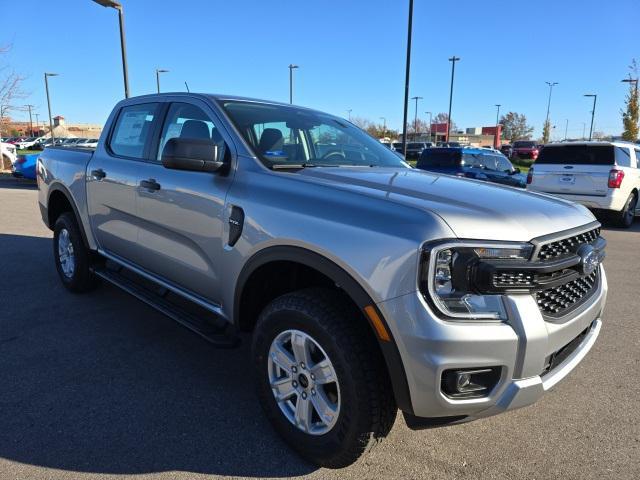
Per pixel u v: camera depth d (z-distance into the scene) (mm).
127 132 4176
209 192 3055
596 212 11469
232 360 3801
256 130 3240
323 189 2615
